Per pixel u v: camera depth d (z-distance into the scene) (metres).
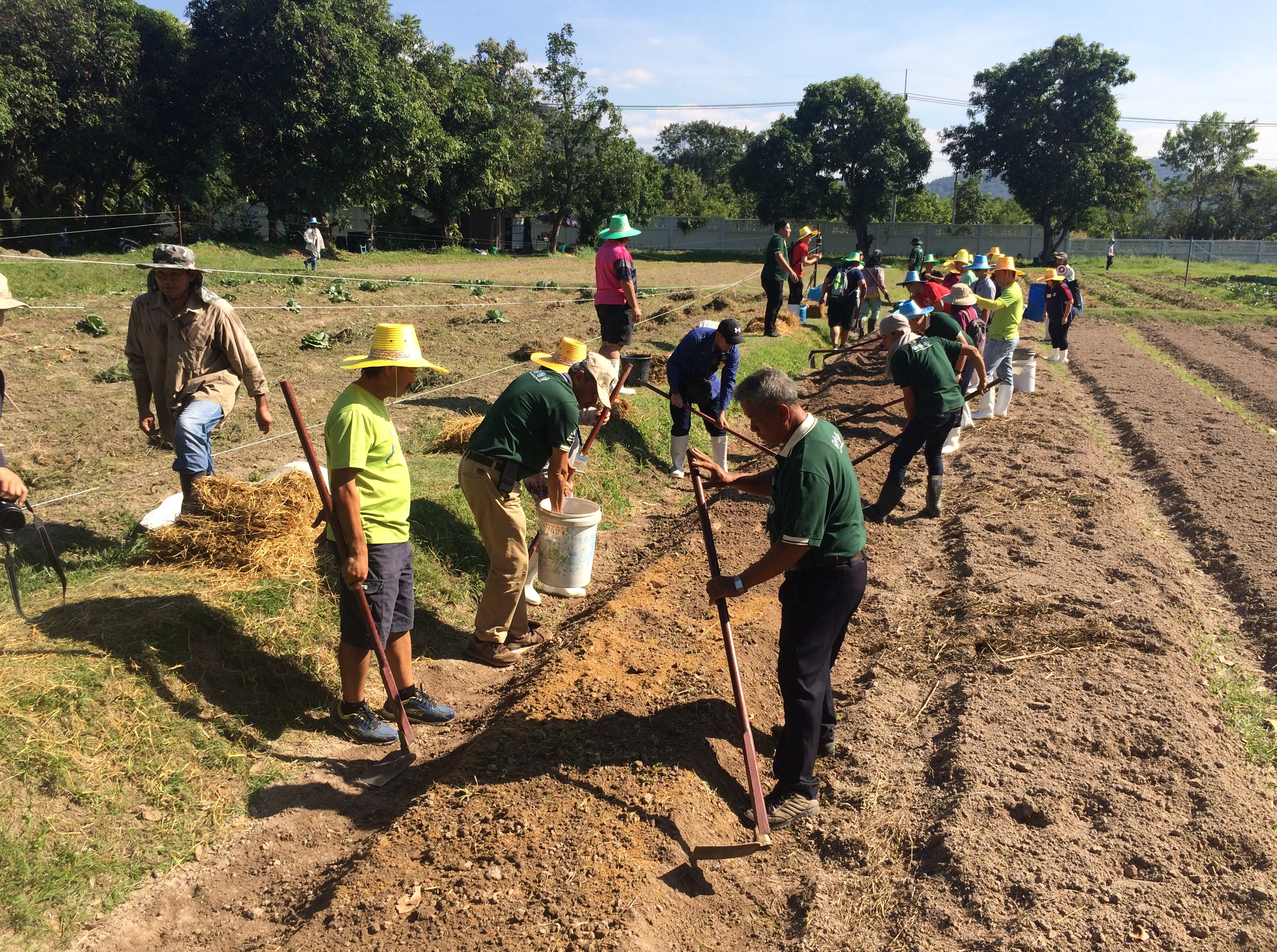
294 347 14.02
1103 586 6.55
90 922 3.52
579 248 50.00
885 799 4.32
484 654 5.80
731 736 4.82
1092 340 21.59
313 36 31.33
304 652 5.13
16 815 3.62
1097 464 10.12
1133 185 53.00
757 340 15.94
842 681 5.52
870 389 13.95
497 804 4.08
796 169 53.53
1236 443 11.29
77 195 34.25
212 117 32.34
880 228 59.47
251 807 4.25
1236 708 5.16
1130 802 4.16
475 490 5.43
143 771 4.09
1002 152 53.97
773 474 4.70
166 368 5.49
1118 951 3.30
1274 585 6.77
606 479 8.90
